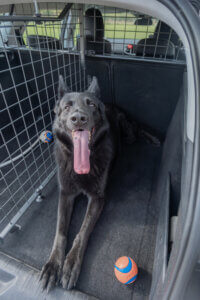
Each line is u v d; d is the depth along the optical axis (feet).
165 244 4.29
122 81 9.18
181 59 7.95
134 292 4.86
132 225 6.48
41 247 5.79
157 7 3.33
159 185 7.39
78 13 7.78
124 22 8.71
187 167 2.86
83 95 6.17
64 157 6.55
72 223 6.48
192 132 2.73
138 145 10.58
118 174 8.60
